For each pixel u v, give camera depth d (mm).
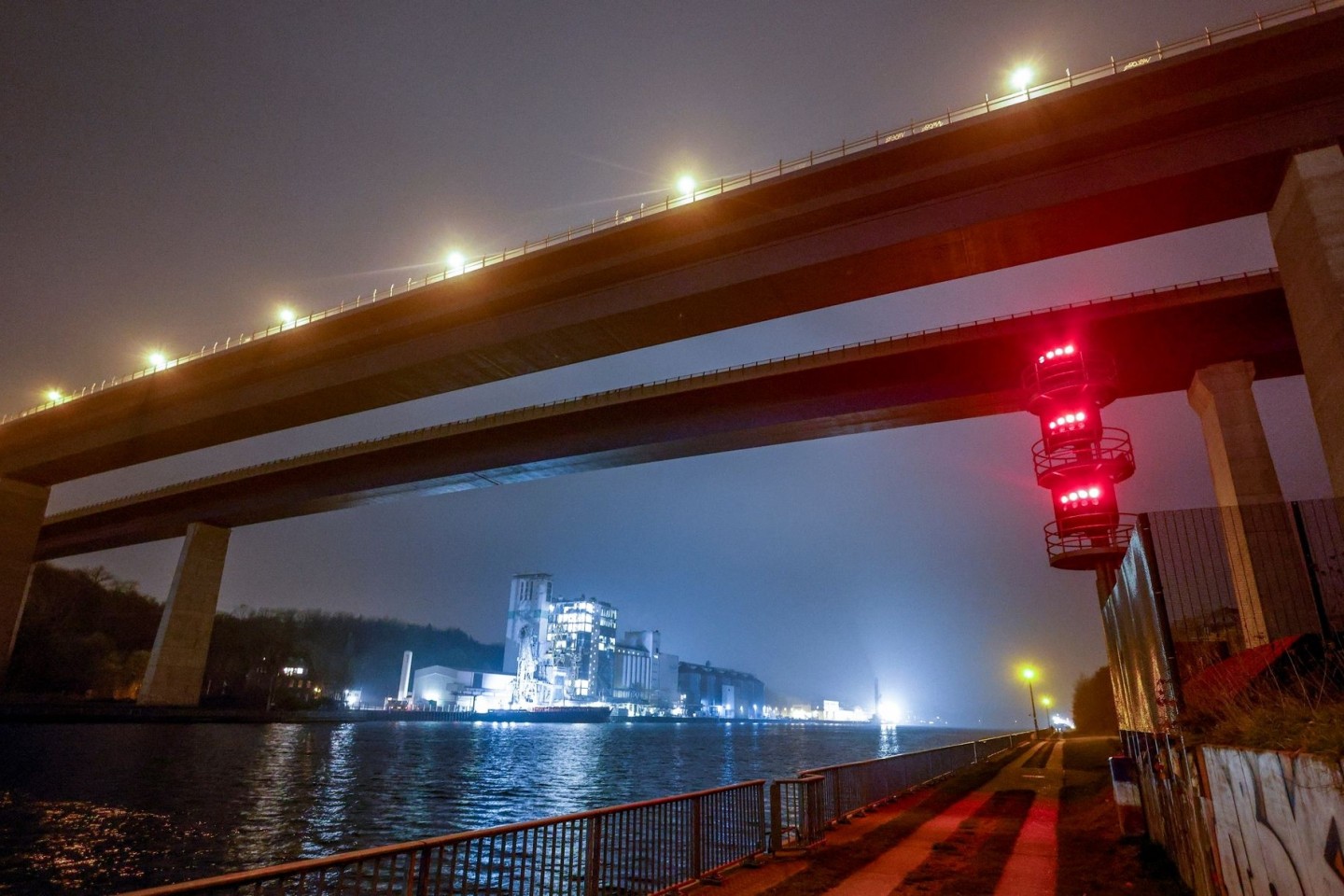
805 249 51750
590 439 85812
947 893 11188
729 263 54781
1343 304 34625
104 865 26141
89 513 131625
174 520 127500
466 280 65500
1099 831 16438
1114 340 55688
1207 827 8742
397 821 36750
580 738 149250
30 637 133000
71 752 65062
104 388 92812
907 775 25281
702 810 12438
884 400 68625
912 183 47500
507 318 65938
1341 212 36000
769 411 73750
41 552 142125
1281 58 38531
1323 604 10352
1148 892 10273
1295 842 5523
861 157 48469
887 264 50656
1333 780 4633
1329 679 8164
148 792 43906
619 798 47406
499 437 90875
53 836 30484
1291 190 38594
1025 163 44750
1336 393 34781
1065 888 11352
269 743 92250
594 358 67750
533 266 62344
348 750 86938
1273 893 6145
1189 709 9898
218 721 128375
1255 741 6770
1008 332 59750
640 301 58625
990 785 27609
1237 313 52719
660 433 80875
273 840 31219
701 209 54281
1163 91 40875
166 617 120125
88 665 136125
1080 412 41750
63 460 101000
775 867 13102
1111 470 40844
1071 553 39688
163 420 89812
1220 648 12359
